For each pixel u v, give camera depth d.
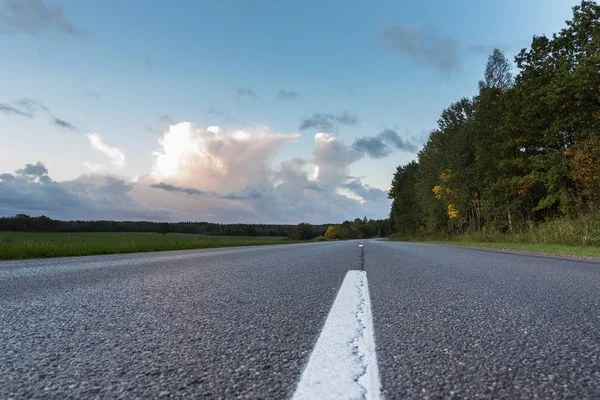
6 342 1.48
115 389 1.00
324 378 1.07
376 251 10.62
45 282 3.65
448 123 42.97
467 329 1.71
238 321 1.90
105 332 1.66
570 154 22.78
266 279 3.79
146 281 3.67
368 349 1.38
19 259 8.64
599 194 20.72
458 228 46.41
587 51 21.66
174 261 6.82
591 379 1.08
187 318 1.97
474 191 38.09
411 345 1.44
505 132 27.77
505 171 30.33
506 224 31.56
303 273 4.40
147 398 0.93
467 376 1.10
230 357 1.29
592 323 1.84
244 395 0.95
